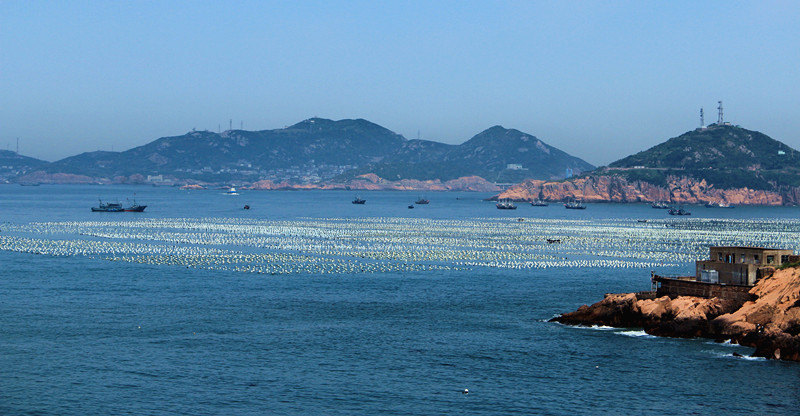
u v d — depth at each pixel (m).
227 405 74.81
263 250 198.25
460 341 98.75
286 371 85.62
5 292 131.00
